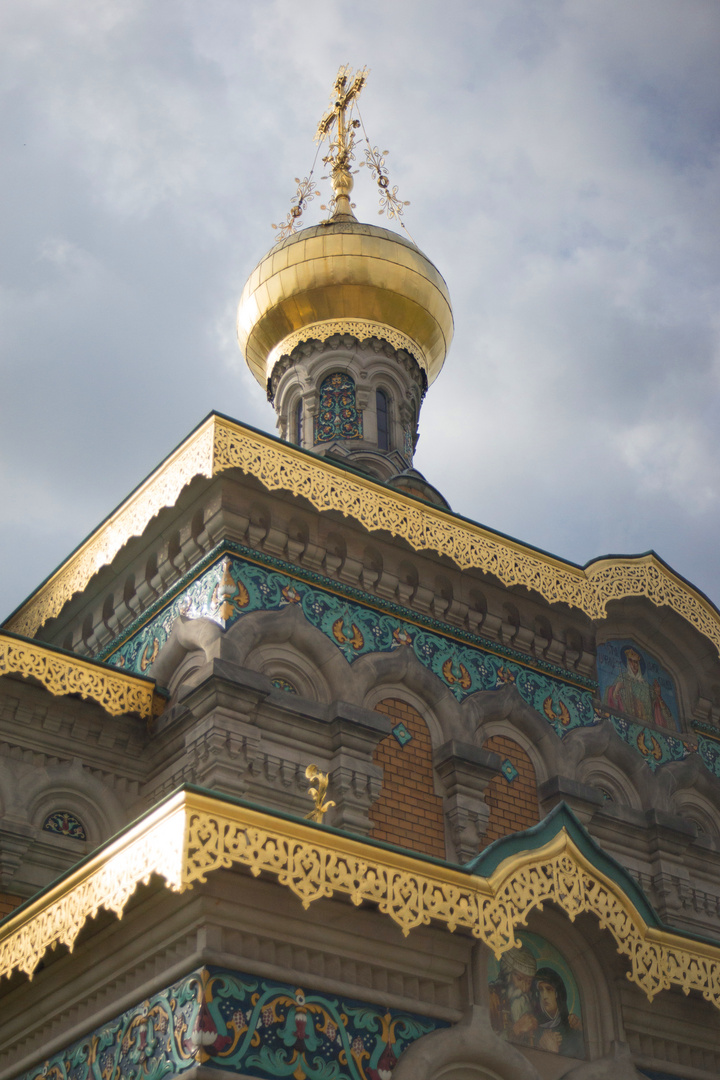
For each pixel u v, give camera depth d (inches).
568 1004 488.1
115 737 616.1
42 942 429.7
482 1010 458.3
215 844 386.9
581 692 716.7
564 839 460.8
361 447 880.3
